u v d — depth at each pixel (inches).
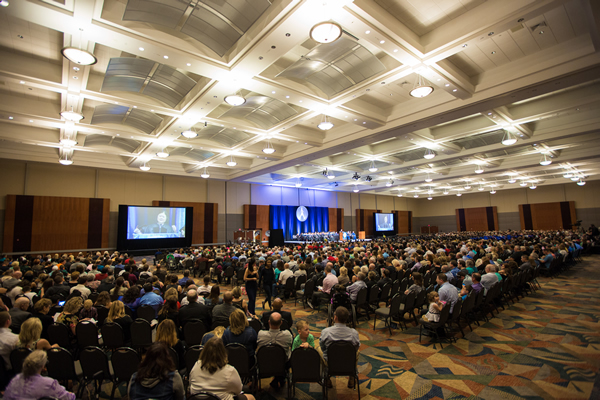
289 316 187.5
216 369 100.0
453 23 257.0
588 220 1185.4
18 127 494.0
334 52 293.9
